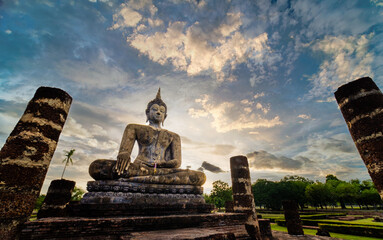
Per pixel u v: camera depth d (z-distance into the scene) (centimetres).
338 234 1633
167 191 783
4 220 414
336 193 5409
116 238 510
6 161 450
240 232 675
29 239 432
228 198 5359
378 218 2509
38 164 486
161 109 1140
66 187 1062
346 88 561
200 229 604
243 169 995
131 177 751
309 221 2316
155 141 980
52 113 537
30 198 463
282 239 1144
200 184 884
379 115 489
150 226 570
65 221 476
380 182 457
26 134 487
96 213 605
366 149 492
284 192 5491
